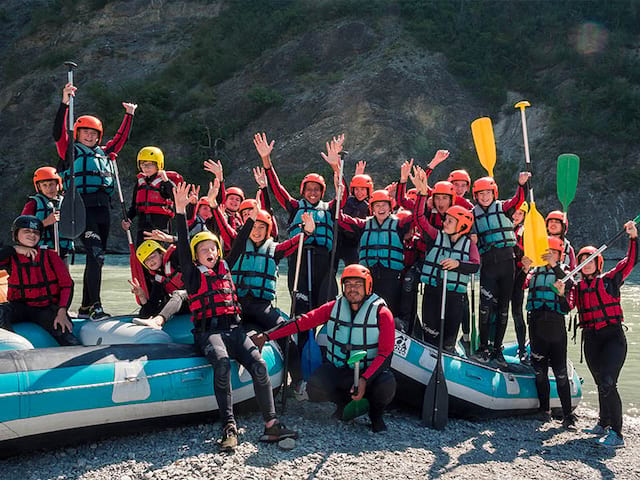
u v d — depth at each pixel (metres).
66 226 5.55
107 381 4.48
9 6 60.31
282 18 49.31
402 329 5.91
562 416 6.17
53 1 58.16
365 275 5.00
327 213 6.41
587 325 5.46
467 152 37.72
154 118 43.97
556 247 5.67
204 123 43.31
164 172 6.62
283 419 5.33
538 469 4.61
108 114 45.16
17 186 42.31
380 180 36.88
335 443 4.86
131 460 4.39
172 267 5.73
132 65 51.00
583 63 41.31
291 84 44.81
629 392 7.45
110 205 6.30
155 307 5.85
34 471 4.23
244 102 43.69
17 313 5.15
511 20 45.16
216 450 4.58
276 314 5.60
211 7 53.34
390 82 41.19
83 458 4.43
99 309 6.08
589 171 35.53
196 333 4.93
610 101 38.22
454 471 4.49
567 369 6.20
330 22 47.97
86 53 51.59
